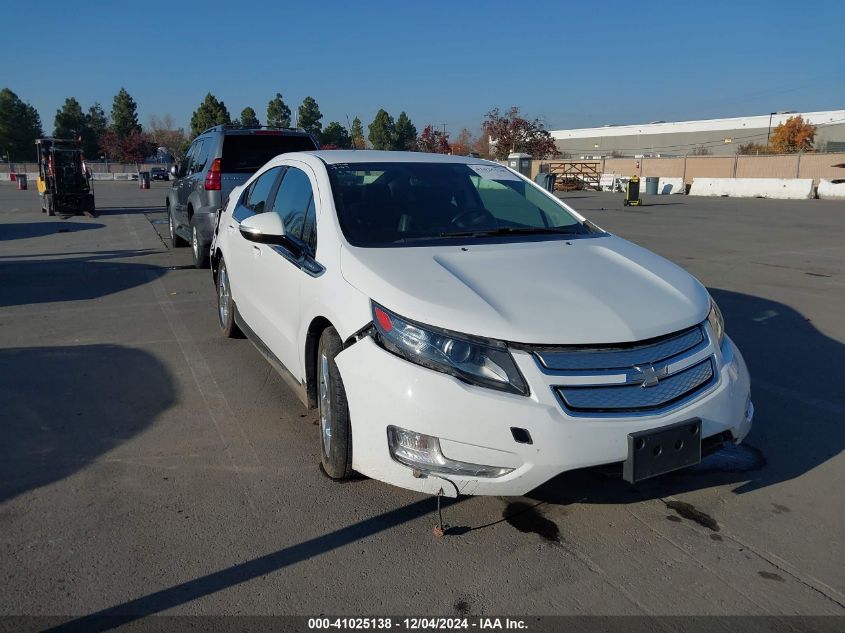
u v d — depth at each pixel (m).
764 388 5.22
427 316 3.14
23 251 12.21
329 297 3.63
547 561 3.06
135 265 10.54
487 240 4.11
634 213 20.83
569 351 3.05
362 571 2.98
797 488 3.71
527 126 44.84
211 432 4.36
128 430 4.38
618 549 3.15
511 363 3.01
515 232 4.32
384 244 3.89
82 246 12.88
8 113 83.69
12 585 2.86
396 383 3.10
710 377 3.32
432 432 3.02
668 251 12.09
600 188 37.38
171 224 12.18
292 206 4.78
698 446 3.14
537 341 3.03
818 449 4.17
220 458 4.01
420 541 3.20
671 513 3.46
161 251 12.09
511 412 2.95
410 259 3.67
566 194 33.53
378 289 3.36
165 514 3.41
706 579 2.94
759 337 6.61
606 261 3.91
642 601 2.80
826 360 5.91
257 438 4.27
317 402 4.01
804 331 6.82
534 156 44.69
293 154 5.30
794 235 14.63
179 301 8.02
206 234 9.23
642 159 43.88
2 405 4.77
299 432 4.37
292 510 3.45
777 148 67.00
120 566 3.00
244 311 5.43
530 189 5.02
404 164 4.82
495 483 3.01
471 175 4.88
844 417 4.66
